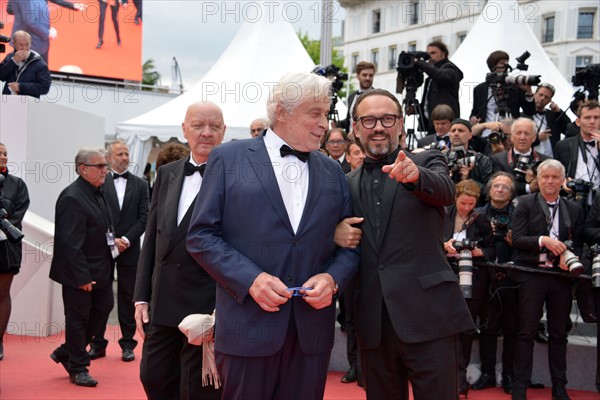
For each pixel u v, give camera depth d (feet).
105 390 17.69
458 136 19.94
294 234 9.36
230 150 9.69
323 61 31.17
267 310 8.80
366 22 99.50
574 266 15.89
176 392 12.46
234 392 9.30
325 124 9.52
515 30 37.19
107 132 59.52
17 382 18.24
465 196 17.28
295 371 9.48
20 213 20.76
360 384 17.94
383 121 10.05
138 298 12.71
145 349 12.42
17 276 24.06
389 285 9.90
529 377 16.83
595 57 85.76
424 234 10.00
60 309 24.76
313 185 9.61
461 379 17.15
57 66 61.36
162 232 12.14
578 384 18.37
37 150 27.55
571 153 20.27
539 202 17.08
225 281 9.03
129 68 64.90
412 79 23.71
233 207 9.37
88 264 18.65
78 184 18.85
